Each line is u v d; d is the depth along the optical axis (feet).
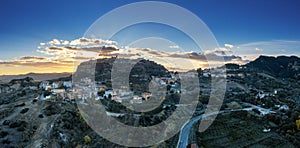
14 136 145.38
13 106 196.65
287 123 242.78
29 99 220.84
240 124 249.34
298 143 203.41
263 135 223.71
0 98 236.22
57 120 167.32
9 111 182.91
